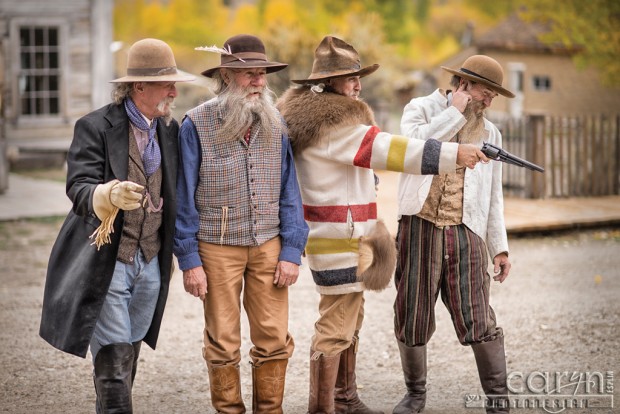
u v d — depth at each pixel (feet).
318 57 34.88
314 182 34.83
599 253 72.84
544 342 48.44
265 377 34.53
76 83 138.00
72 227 32.17
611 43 126.41
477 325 35.09
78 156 31.40
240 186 33.47
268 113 33.65
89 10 137.80
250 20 406.41
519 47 209.67
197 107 33.99
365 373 44.32
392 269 35.12
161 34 396.57
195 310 56.85
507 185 98.22
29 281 64.75
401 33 438.81
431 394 40.83
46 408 39.50
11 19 132.36
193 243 33.17
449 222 35.27
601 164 97.45
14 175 122.31
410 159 33.12
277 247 34.30
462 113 34.37
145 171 32.24
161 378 43.83
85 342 31.04
